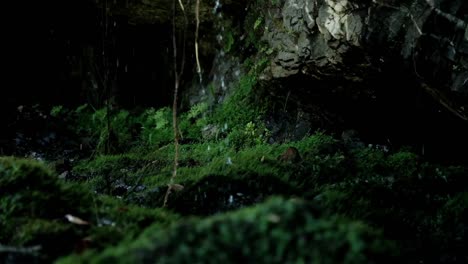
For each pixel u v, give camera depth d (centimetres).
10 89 1209
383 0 622
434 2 586
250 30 986
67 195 482
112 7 1127
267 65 912
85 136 1118
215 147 897
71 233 407
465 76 584
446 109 676
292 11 798
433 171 686
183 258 272
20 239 395
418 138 795
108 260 292
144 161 876
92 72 1259
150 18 1134
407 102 733
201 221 301
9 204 436
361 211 561
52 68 1273
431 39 600
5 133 1057
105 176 768
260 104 976
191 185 613
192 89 1181
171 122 1105
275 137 918
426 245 508
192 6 1034
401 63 649
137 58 1266
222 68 1097
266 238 280
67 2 1180
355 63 705
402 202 610
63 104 1272
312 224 287
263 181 622
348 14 657
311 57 762
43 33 1243
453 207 583
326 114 876
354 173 693
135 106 1276
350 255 275
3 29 1207
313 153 779
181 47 1204
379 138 844
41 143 1052
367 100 779
